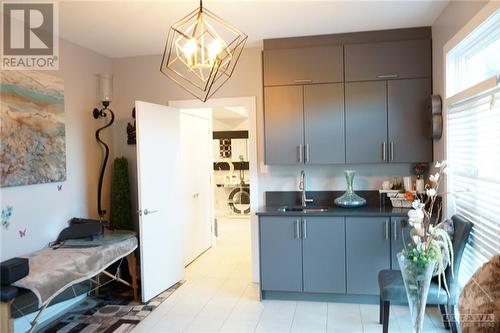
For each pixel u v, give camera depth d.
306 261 3.53
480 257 2.55
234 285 4.04
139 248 3.81
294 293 3.61
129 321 3.20
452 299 2.61
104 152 4.19
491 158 2.36
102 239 3.38
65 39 3.58
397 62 3.55
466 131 2.78
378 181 3.90
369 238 3.40
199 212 5.28
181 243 4.20
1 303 2.32
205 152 5.58
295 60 3.72
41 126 3.21
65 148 3.53
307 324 3.08
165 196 3.93
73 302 3.55
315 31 3.59
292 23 3.35
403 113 3.55
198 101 4.20
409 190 3.64
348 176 3.73
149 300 3.63
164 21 3.17
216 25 3.34
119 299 3.69
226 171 8.70
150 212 3.68
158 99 4.30
